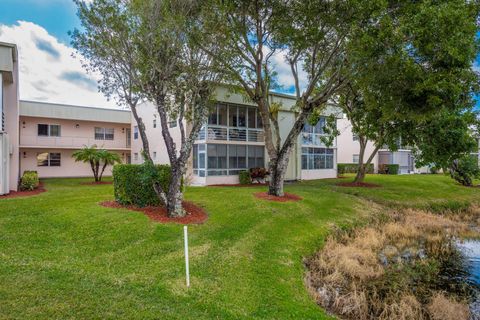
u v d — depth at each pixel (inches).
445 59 336.5
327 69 568.4
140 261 240.7
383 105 448.5
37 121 916.0
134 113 375.9
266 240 314.3
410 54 363.9
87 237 282.0
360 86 444.5
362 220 457.1
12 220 315.3
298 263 278.7
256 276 233.1
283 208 431.8
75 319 155.1
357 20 356.2
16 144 567.5
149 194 389.7
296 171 869.2
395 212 533.3
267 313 185.8
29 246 256.1
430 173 1272.1
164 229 307.3
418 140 637.9
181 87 370.9
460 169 834.8
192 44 346.9
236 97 729.0
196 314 173.5
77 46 350.6
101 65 361.7
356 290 248.8
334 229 396.2
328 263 297.7
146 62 333.4
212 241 291.4
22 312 157.8
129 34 332.2
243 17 408.2
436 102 367.9
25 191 554.3
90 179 856.3
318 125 950.4
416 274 297.1
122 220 323.9
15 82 568.4
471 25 331.6
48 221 316.8
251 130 784.3
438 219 510.0
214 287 208.1
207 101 406.0
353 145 1337.4
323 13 377.7
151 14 325.7
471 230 470.6
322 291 245.3
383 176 1054.4
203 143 698.2
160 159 828.0
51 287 187.8
